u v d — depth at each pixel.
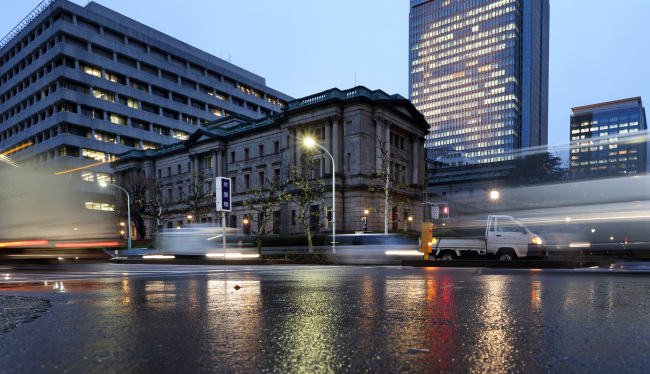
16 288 8.39
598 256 17.94
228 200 20.36
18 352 3.28
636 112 155.00
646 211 24.16
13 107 79.44
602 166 80.19
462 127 151.25
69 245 17.22
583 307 5.35
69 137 68.25
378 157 43.47
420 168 52.75
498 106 143.88
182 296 6.86
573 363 2.94
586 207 36.19
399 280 9.44
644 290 7.16
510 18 144.25
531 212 57.03
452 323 4.38
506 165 77.62
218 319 4.72
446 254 16.98
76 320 4.70
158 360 3.05
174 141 83.31
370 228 42.53
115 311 5.33
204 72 91.81
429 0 163.38
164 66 82.88
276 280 9.83
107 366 2.91
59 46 67.81
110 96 74.62
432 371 2.78
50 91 71.50
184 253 27.38
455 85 154.62
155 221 58.06
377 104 44.34
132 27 84.00
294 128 48.03
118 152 74.69
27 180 16.56
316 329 4.14
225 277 10.94
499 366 2.88
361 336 3.81
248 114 98.38
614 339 3.62
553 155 60.81
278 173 50.81
